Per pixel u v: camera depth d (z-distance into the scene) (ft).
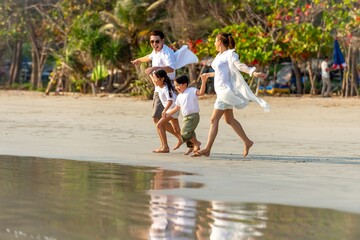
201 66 230.27
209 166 66.39
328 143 91.40
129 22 224.74
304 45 211.20
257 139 95.76
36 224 36.22
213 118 74.79
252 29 207.21
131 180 55.06
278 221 39.09
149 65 202.80
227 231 35.76
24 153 74.59
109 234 34.09
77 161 68.28
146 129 109.40
